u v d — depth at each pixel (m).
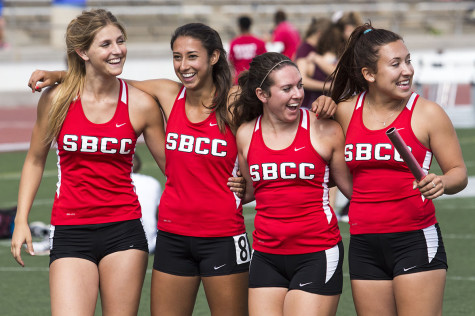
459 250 20.12
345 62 11.70
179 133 12.04
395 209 11.07
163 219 12.34
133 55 69.81
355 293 11.55
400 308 11.12
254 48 37.62
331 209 11.61
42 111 11.96
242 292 12.30
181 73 11.87
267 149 11.38
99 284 11.93
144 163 33.69
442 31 86.88
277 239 11.41
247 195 12.19
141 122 11.99
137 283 11.87
